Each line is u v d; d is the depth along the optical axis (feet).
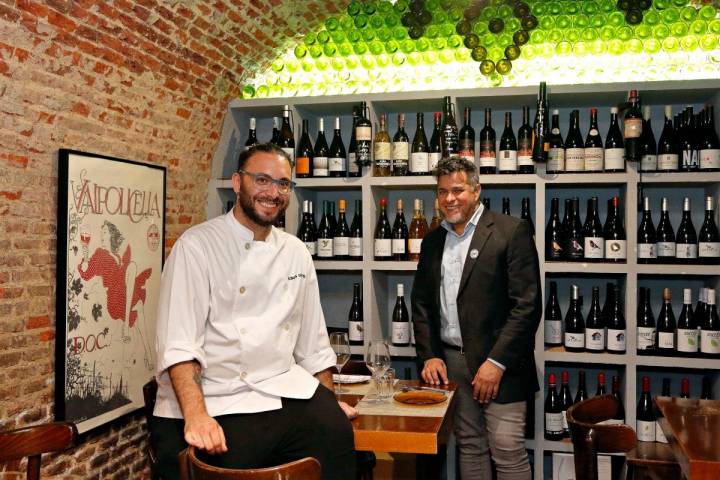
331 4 11.61
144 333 9.97
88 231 8.58
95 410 8.83
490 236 8.71
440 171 8.70
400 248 11.18
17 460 5.50
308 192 12.20
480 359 8.64
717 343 10.16
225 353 5.90
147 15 8.77
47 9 7.31
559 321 11.13
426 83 11.78
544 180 10.47
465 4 11.29
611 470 10.35
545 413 10.93
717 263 10.34
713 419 6.16
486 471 8.96
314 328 6.74
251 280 6.04
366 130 10.88
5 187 7.30
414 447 5.92
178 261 5.83
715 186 10.42
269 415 5.81
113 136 9.23
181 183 11.18
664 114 11.18
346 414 6.31
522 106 11.57
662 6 10.70
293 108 11.66
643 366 11.42
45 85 7.72
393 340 11.26
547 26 11.16
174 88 10.19
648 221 11.19
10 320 7.47
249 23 10.71
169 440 5.80
